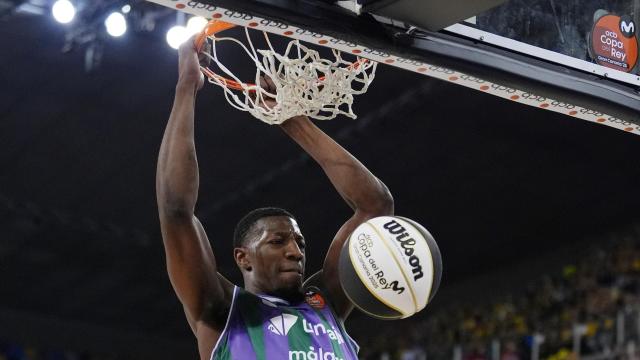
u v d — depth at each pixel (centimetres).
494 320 1680
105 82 1205
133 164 1377
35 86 1208
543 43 393
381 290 306
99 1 1038
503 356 1439
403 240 312
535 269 1784
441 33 371
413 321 1852
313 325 321
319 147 372
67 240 1541
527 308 1658
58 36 1112
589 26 407
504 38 384
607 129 1442
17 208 1439
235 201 1535
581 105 402
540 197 1620
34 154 1341
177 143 319
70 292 1694
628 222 1731
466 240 1733
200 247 311
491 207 1631
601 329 1374
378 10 352
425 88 1306
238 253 338
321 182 1495
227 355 310
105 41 1081
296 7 339
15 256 1571
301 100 371
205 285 312
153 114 1280
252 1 329
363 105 1344
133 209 1491
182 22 1044
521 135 1434
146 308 1780
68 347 1756
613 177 1595
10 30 1108
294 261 327
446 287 1878
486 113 1368
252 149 1401
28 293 1677
